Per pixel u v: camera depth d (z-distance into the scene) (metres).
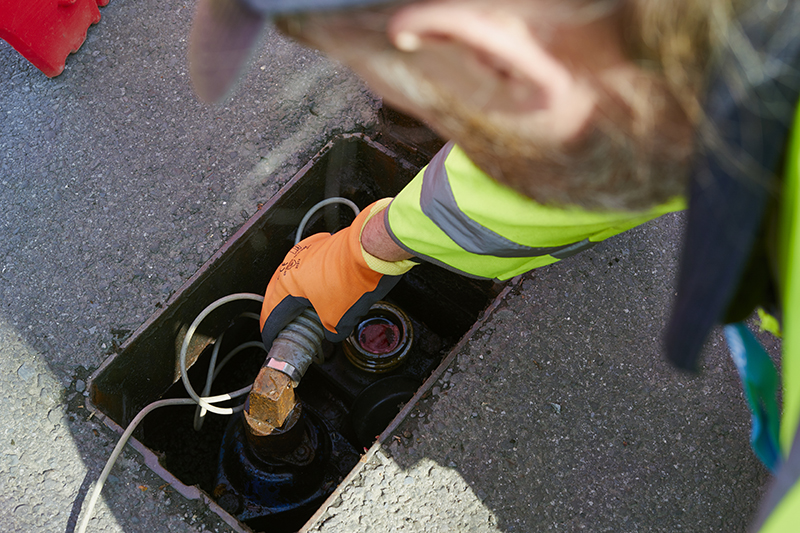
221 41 0.43
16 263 1.73
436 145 1.85
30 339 1.64
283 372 1.49
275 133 1.93
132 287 1.72
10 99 1.94
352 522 1.46
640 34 0.35
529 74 0.38
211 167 1.87
